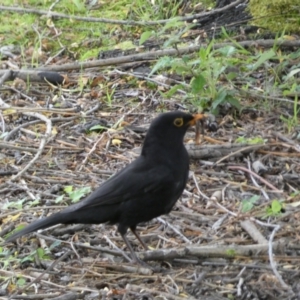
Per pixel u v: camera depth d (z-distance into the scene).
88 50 15.04
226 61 12.97
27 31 15.82
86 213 8.71
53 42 15.45
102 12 16.12
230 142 11.48
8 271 8.79
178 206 10.05
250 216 9.61
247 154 11.13
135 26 15.48
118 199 8.72
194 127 11.95
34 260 9.00
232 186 10.48
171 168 8.85
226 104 12.35
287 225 9.37
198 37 14.48
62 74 14.10
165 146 8.89
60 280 8.64
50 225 8.63
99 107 12.91
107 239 9.41
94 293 8.31
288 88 12.75
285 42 13.88
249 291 8.18
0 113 12.83
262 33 14.41
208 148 11.09
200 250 8.84
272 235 8.77
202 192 10.37
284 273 8.45
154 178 8.74
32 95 13.58
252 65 13.01
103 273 8.74
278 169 10.78
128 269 8.74
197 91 12.05
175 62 12.29
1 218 9.96
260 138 11.45
